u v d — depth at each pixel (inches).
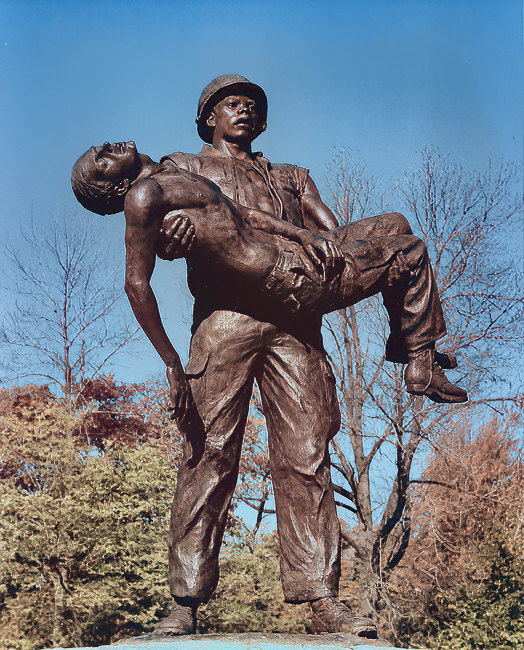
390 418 538.9
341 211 588.7
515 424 571.5
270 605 513.3
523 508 559.5
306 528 152.7
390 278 158.9
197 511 152.3
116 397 609.9
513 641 517.0
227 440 156.3
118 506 509.4
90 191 156.3
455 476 565.0
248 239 150.5
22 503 502.0
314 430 156.9
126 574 512.1
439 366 163.5
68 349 605.9
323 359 163.8
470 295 567.8
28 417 574.6
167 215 146.1
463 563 552.4
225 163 171.0
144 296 145.2
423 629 550.3
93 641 494.0
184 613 146.8
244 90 176.7
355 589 564.7
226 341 157.6
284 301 153.3
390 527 572.4
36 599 497.7
